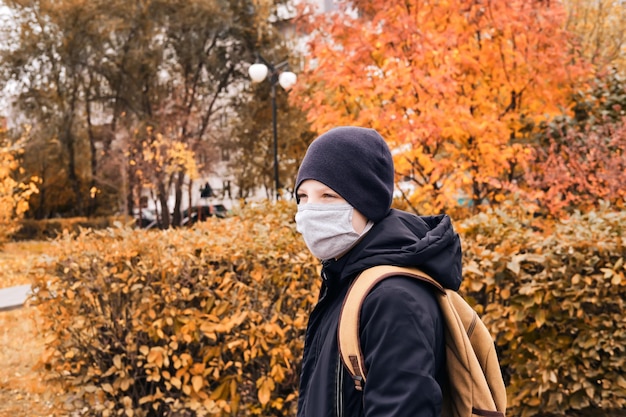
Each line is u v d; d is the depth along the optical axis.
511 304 3.76
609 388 3.68
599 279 3.60
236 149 33.28
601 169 6.96
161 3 30.94
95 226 33.28
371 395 1.26
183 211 37.03
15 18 32.53
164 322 3.80
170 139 28.33
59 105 32.88
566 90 7.48
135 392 3.97
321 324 1.50
